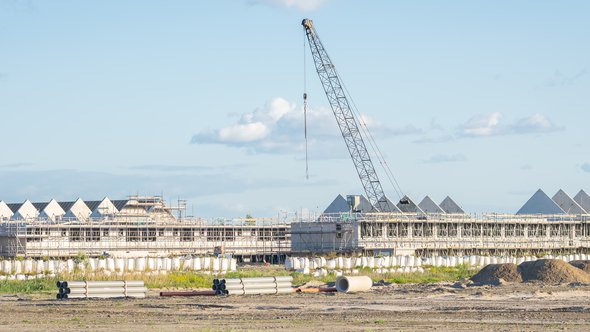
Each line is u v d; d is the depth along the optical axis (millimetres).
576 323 44719
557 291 69125
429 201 192875
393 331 41000
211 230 181250
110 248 167500
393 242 168375
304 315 50875
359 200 178625
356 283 71000
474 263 127750
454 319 47406
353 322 45875
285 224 187500
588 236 194375
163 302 62031
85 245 164250
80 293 66438
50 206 190750
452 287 77500
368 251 164250
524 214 191000
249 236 184625
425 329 42000
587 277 81438
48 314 52219
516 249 182750
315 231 173375
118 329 42625
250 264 159250
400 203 185375
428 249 171250
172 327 43531
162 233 175500
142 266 104562
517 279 81750
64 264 103250
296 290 71438
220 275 96375
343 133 176875
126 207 189875
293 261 116438
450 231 176750
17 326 44469
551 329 41781
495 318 47750
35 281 84438
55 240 161125
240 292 69125
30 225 160750
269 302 61750
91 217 175875
